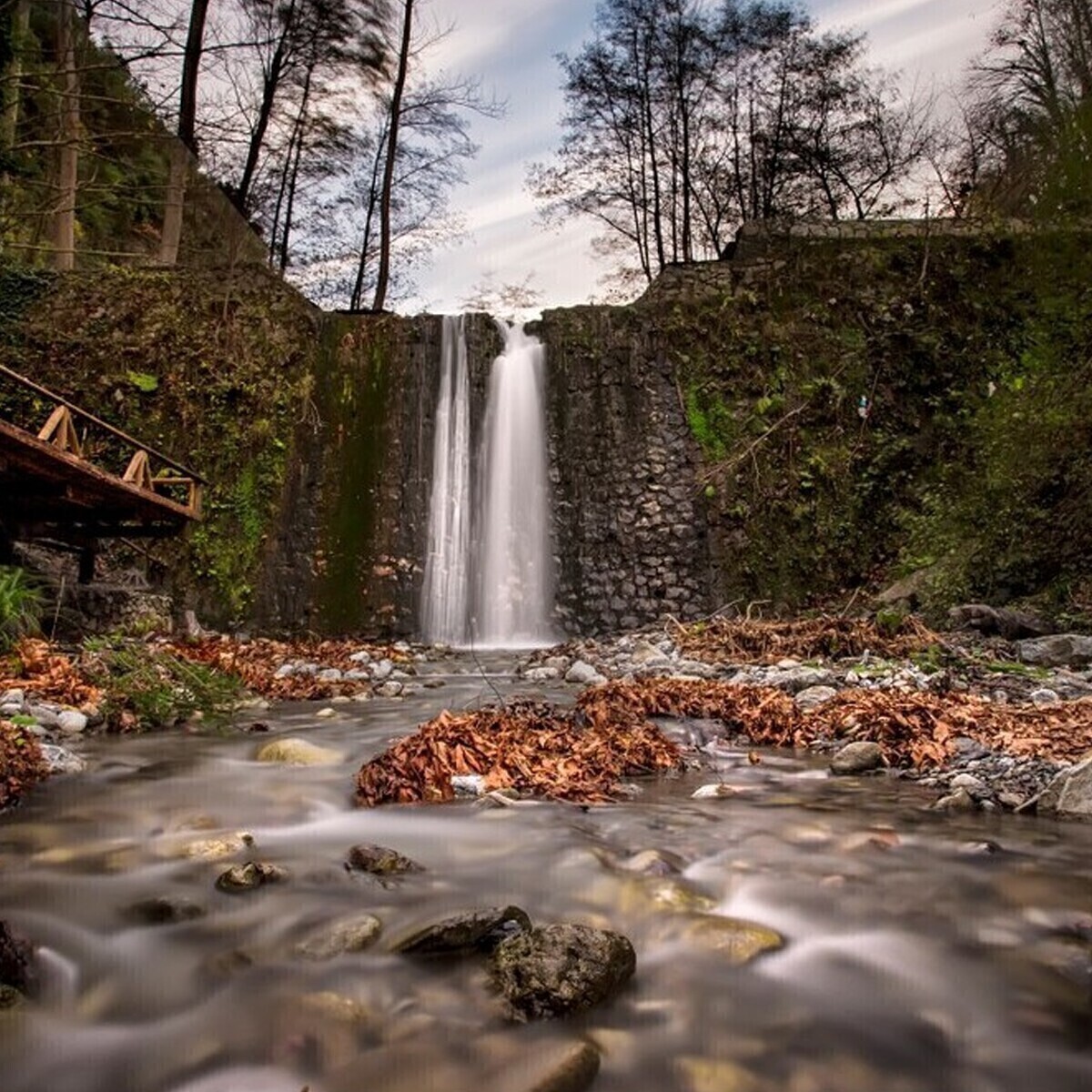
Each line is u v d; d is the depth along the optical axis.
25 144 15.20
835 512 15.30
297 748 4.88
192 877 2.81
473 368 17.06
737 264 17.56
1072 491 10.50
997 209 17.70
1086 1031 1.87
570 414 16.69
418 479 16.23
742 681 7.38
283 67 23.70
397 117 23.58
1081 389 10.61
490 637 15.59
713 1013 1.94
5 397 16.05
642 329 17.14
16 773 4.17
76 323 16.84
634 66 27.39
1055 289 11.96
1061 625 9.51
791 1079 1.69
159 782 4.29
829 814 3.62
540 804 3.80
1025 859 2.99
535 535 16.05
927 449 15.55
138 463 10.21
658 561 15.44
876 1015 1.93
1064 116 12.62
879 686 6.67
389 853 2.95
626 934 2.37
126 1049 1.79
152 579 14.78
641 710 5.77
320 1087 1.64
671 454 16.17
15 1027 1.86
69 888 2.71
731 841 3.23
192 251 24.30
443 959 2.18
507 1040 1.81
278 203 27.36
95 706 5.96
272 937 2.33
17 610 7.94
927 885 2.74
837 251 17.41
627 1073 1.71
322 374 16.80
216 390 16.19
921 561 13.24
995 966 2.17
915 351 16.23
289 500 15.71
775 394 16.28
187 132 19.59
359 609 15.15
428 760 4.20
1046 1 16.36
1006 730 4.93
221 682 7.48
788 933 2.38
